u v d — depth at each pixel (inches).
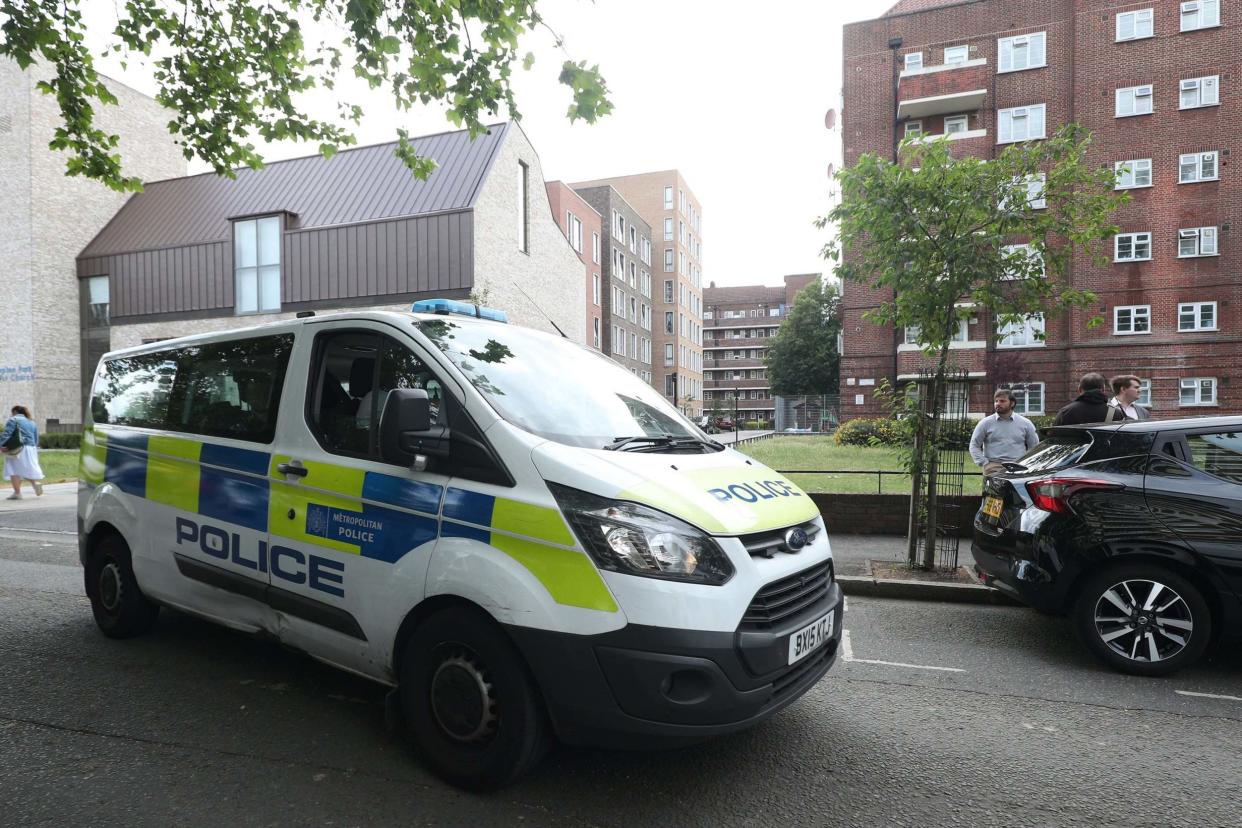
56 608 211.0
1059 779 115.5
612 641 95.0
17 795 106.4
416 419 107.9
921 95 1073.5
